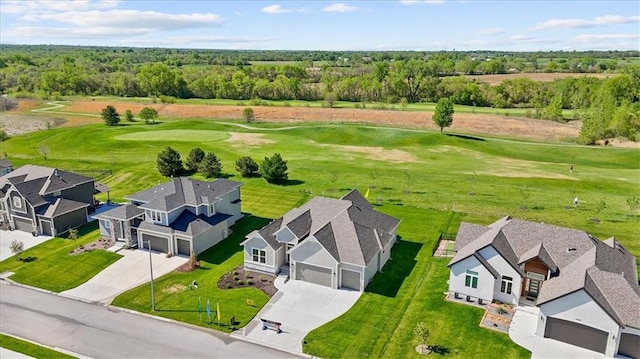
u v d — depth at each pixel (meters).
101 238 47.47
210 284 38.16
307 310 34.19
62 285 38.34
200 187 47.72
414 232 48.28
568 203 56.53
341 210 42.22
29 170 54.56
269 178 65.44
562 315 29.75
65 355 29.22
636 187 63.12
